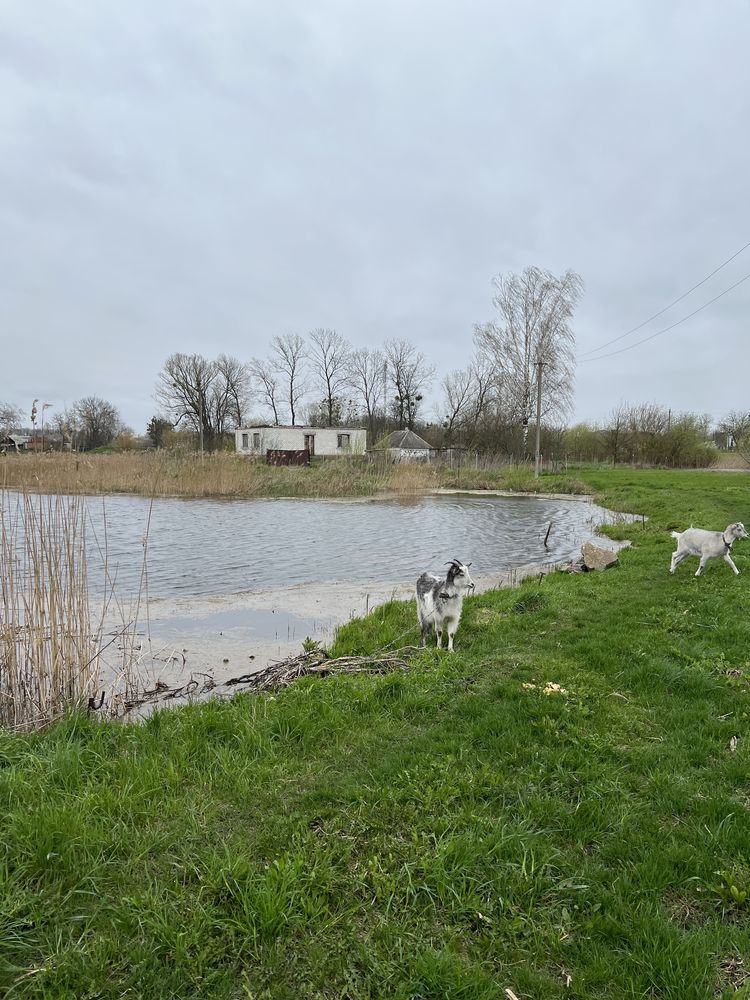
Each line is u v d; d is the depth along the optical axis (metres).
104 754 4.49
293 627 9.04
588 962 2.71
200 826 3.59
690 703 5.45
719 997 2.52
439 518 22.89
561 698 5.48
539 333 49.19
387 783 4.11
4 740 4.62
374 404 83.12
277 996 2.52
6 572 7.46
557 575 11.95
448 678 6.08
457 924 2.94
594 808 3.78
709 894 3.10
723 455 57.09
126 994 2.50
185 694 6.30
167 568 13.39
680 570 11.39
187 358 81.44
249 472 32.47
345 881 3.17
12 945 2.67
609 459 59.22
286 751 4.61
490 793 4.00
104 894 3.04
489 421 53.12
